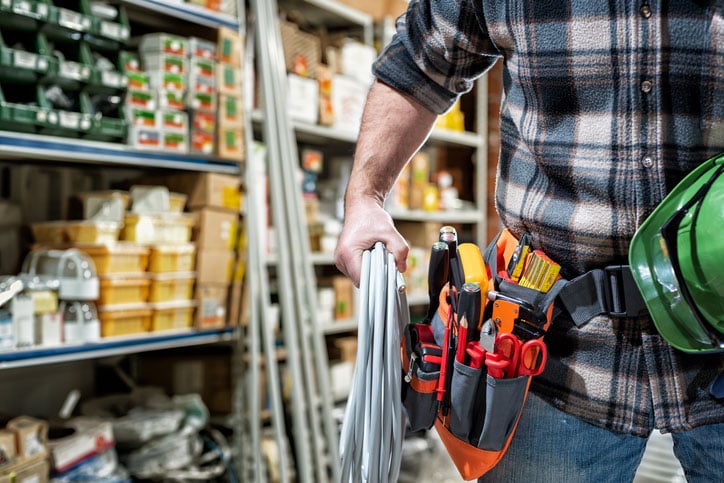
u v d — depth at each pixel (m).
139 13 2.64
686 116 0.84
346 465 0.93
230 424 2.86
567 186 0.92
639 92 0.85
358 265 1.00
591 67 0.87
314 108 3.28
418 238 4.21
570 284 0.92
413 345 0.96
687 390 0.90
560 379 0.95
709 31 0.81
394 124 1.11
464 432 0.92
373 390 0.91
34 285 2.07
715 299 0.79
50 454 2.17
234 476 2.67
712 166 0.82
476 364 0.89
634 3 0.83
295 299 2.93
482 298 0.92
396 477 0.93
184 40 2.56
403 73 1.10
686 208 0.81
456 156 4.95
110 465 2.35
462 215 4.55
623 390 0.92
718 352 0.89
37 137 2.08
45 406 2.78
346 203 1.09
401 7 4.17
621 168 0.87
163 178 2.76
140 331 2.41
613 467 0.96
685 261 0.81
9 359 1.97
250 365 2.68
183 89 2.55
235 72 2.74
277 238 2.80
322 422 3.16
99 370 2.98
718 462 0.91
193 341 2.60
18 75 2.05
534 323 0.91
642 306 0.89
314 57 3.32
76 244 2.28
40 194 2.67
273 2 2.93
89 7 2.24
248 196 2.72
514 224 1.00
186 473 2.54
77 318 2.19
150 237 2.44
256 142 3.30
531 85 0.93
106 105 2.34
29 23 2.07
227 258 2.70
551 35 0.89
